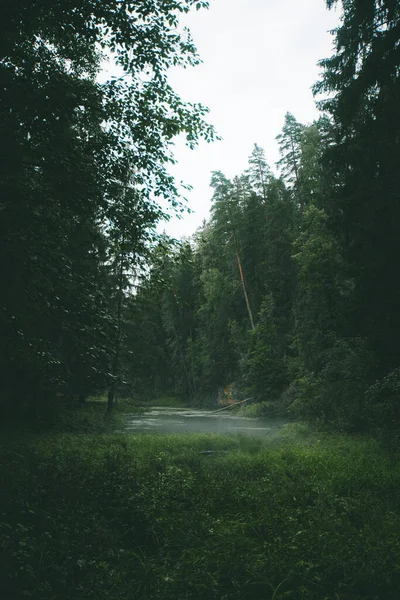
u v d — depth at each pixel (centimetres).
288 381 4166
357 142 1627
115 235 938
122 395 3512
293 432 2030
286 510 677
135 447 1480
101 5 788
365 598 424
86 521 606
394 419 1569
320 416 2242
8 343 871
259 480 899
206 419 3788
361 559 494
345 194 1728
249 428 2895
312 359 2805
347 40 1648
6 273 733
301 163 4584
